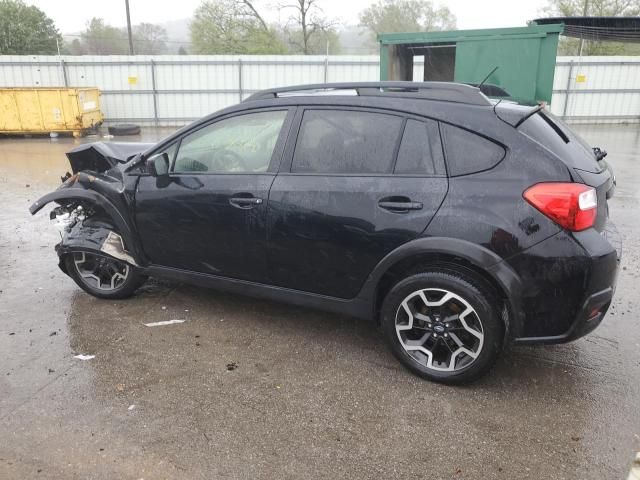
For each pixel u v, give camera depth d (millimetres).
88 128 17125
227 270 3803
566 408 2992
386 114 3227
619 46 29406
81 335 3842
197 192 3717
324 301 3508
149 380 3273
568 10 29828
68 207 4516
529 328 2955
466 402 3051
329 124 3381
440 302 3096
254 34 34406
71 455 2623
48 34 36188
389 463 2578
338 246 3299
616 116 21125
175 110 20281
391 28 39875
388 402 3055
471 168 2979
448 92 3154
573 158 2910
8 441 2721
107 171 4352
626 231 6488
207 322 4051
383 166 3193
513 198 2852
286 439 2744
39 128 16406
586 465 2557
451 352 3178
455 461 2592
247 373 3357
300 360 3512
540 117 3172
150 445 2697
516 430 2811
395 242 3115
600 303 2867
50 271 5105
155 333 3879
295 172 3436
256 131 3629
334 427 2840
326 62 19766
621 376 3311
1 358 3518
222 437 2760
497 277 2881
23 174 10508
